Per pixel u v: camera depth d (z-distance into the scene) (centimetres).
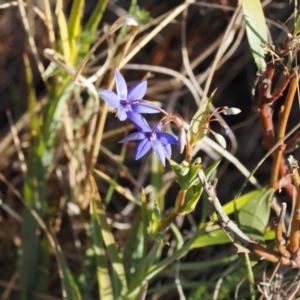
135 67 61
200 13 70
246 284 57
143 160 67
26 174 61
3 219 65
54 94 58
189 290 63
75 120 63
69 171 62
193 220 65
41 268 62
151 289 58
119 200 69
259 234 52
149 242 57
